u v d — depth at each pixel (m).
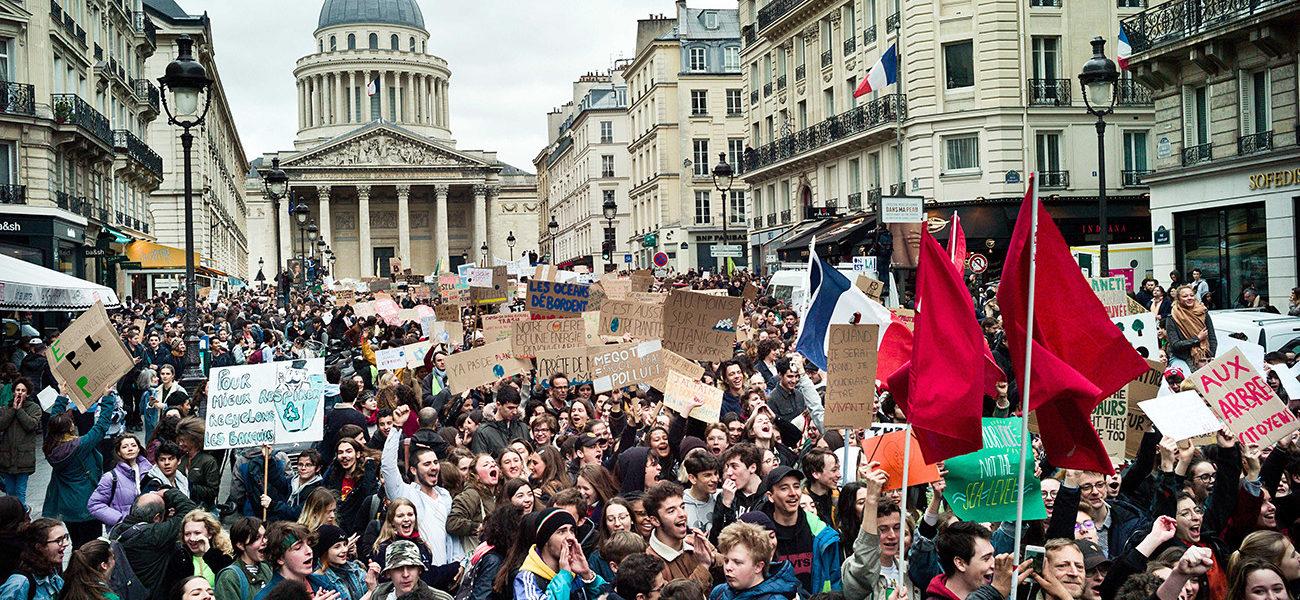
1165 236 33.84
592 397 15.85
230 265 105.38
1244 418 9.16
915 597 8.51
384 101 158.12
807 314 12.49
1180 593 6.90
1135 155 43.66
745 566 7.13
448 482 10.70
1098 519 9.30
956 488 7.68
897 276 33.66
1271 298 29.66
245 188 156.25
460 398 16.22
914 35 43.97
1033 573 7.04
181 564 8.96
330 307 45.59
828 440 11.29
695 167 83.50
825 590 8.12
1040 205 7.27
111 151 47.16
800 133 54.09
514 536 8.29
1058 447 7.43
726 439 10.84
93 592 7.85
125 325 30.88
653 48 83.50
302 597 7.44
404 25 159.38
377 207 148.50
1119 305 15.39
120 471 11.07
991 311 24.27
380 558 9.02
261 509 11.84
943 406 7.22
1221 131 31.14
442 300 33.44
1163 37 32.12
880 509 7.77
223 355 22.55
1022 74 42.53
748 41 61.56
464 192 148.88
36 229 39.31
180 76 19.69
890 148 46.19
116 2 54.06
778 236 55.56
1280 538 7.21
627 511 8.57
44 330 35.06
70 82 44.38
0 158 39.06
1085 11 43.03
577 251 121.62
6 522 8.06
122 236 49.81
